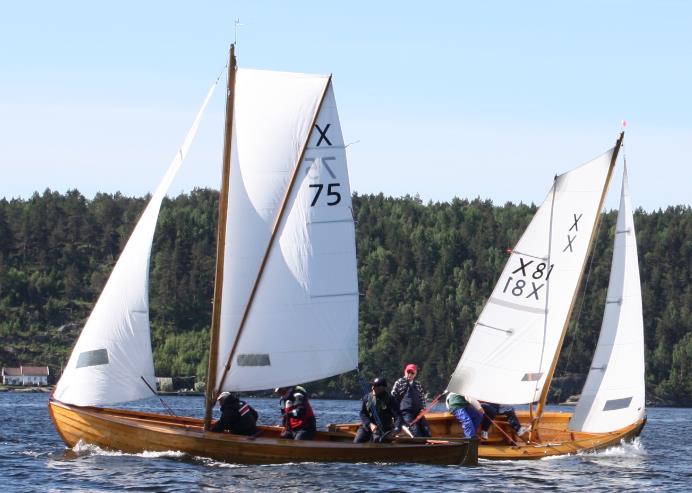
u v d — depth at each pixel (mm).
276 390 70188
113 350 69125
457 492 57125
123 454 69438
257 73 70125
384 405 67500
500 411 81562
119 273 69375
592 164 79875
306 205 70438
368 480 59969
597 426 80188
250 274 69875
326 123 70688
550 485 61562
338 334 70938
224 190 69625
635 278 80875
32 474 61438
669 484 64250
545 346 79562
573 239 79875
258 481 58906
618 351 80438
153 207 69812
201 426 72500
